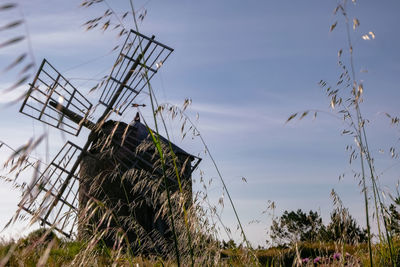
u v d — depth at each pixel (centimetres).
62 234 230
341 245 334
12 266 249
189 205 314
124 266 256
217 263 334
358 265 323
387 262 312
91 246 204
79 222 218
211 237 363
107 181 1155
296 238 391
